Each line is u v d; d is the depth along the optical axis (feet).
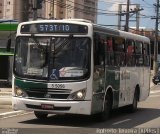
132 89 72.38
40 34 54.95
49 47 54.29
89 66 53.57
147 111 77.82
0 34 135.03
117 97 64.44
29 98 54.29
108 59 59.82
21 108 54.75
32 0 114.01
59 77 53.42
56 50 54.08
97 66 55.52
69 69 53.42
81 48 53.83
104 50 58.18
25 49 55.31
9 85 125.90
